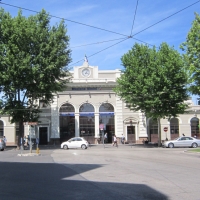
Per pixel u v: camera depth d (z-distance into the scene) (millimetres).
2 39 39281
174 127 54906
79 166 17781
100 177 13234
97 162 20094
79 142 40188
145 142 51406
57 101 52812
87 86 53469
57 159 23266
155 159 22250
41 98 45562
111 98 53719
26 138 47656
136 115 53500
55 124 52188
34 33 39156
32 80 39250
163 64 41500
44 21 40875
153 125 55438
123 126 53281
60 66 40844
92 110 53594
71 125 53062
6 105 42031
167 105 42312
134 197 9133
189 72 29516
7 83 39250
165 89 40312
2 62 37906
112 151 33344
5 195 9656
